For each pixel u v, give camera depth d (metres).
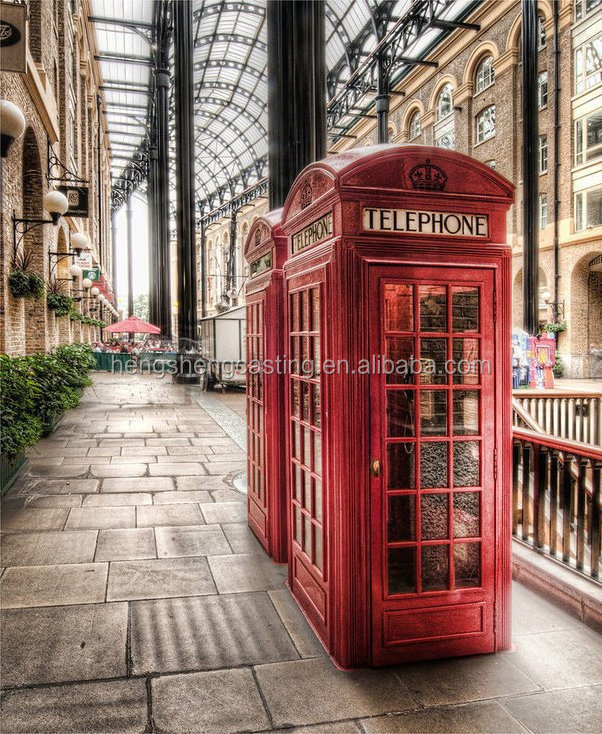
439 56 28.31
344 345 2.76
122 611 3.38
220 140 48.81
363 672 2.79
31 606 3.41
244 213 54.84
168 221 26.92
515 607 3.47
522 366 16.11
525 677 2.75
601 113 20.83
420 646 2.88
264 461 4.36
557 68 22.31
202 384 17.72
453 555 2.94
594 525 3.41
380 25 25.33
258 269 4.70
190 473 6.80
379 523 2.81
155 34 25.91
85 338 25.48
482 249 2.92
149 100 34.31
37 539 4.55
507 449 3.01
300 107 6.68
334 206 2.83
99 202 32.59
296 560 3.55
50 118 11.33
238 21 31.81
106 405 13.30
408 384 2.86
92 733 2.31
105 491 5.98
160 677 2.71
